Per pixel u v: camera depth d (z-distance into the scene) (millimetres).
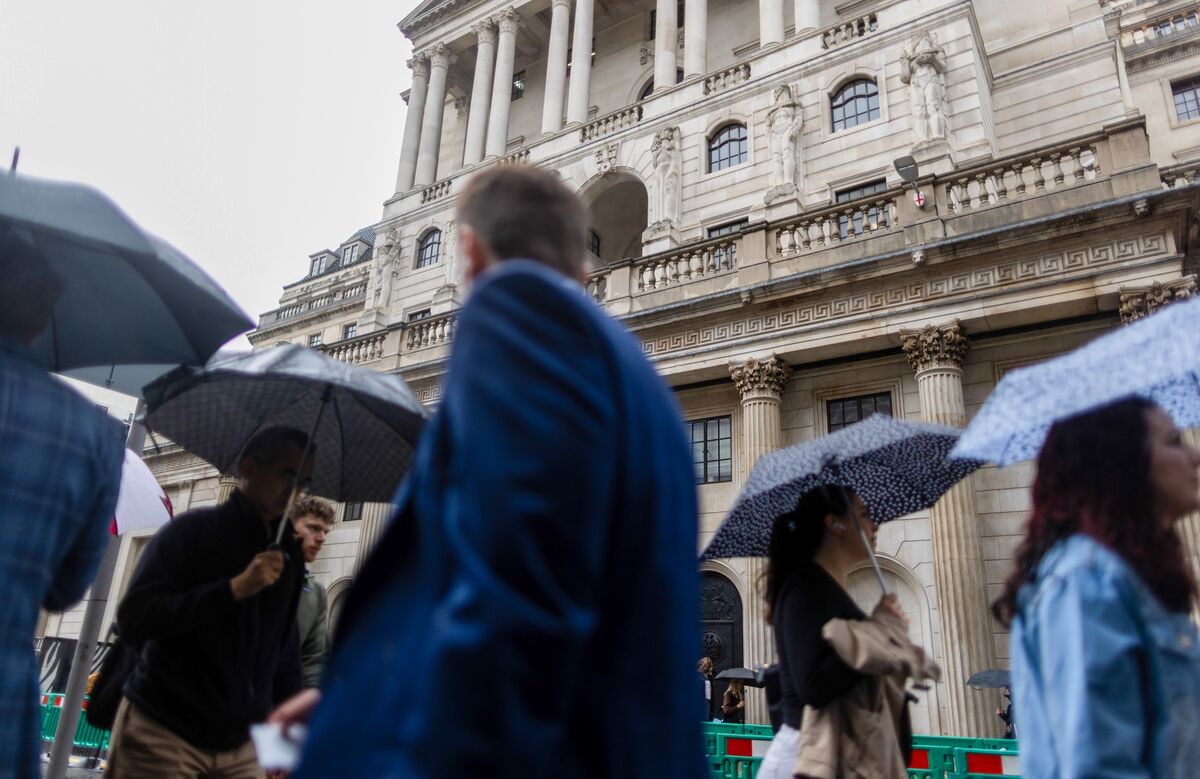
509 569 1184
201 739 3641
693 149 22406
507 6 29953
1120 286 13203
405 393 4500
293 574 4160
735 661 16047
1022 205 14594
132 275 3719
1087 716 1913
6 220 2982
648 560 1433
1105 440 2334
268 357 4211
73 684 6180
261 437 4164
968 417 14766
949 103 18391
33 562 2572
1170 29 25344
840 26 21078
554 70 27609
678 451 1666
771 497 4172
